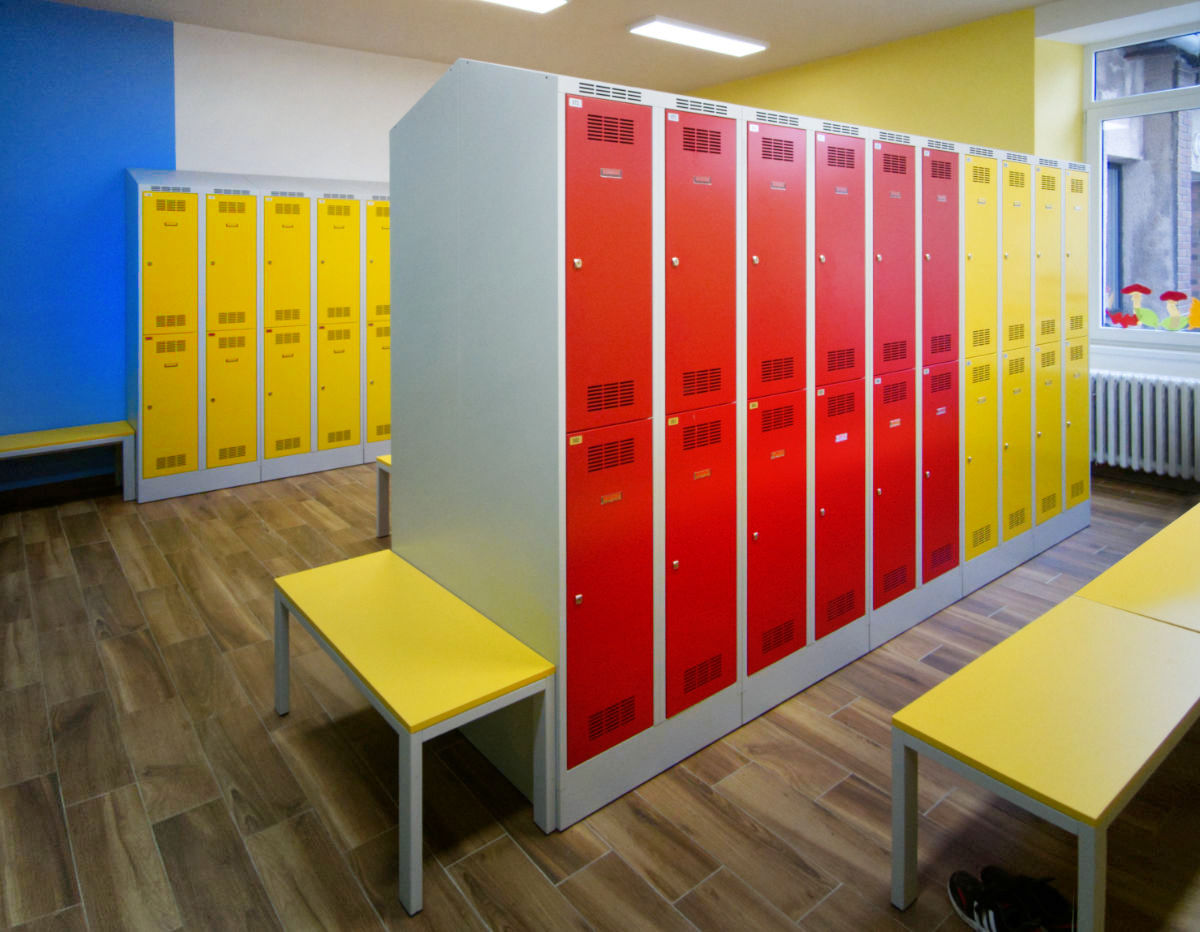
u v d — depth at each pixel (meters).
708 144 2.41
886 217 3.13
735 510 2.65
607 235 2.17
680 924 1.92
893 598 3.39
